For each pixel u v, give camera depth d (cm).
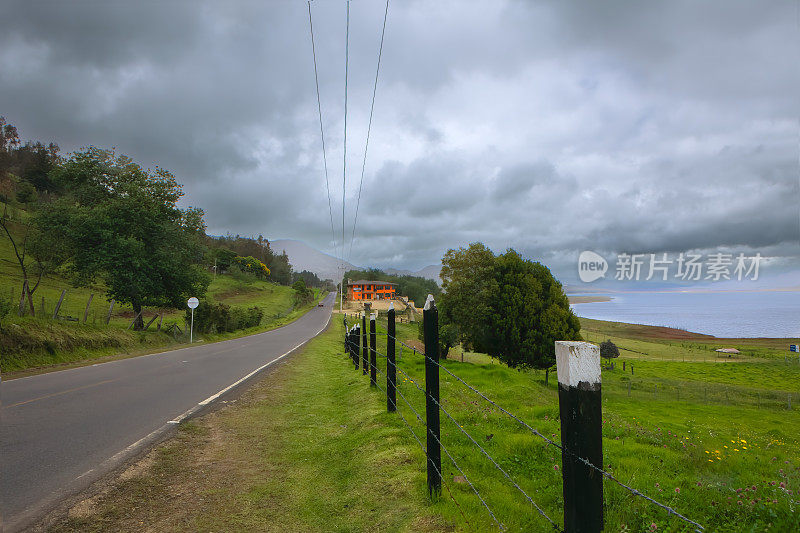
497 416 785
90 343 1911
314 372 1434
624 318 19575
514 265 3272
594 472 193
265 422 748
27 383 1120
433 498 390
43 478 484
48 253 2653
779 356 8156
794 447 984
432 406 409
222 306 3831
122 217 2802
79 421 732
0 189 7644
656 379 4912
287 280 19362
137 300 2917
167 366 1547
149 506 423
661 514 378
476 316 3188
